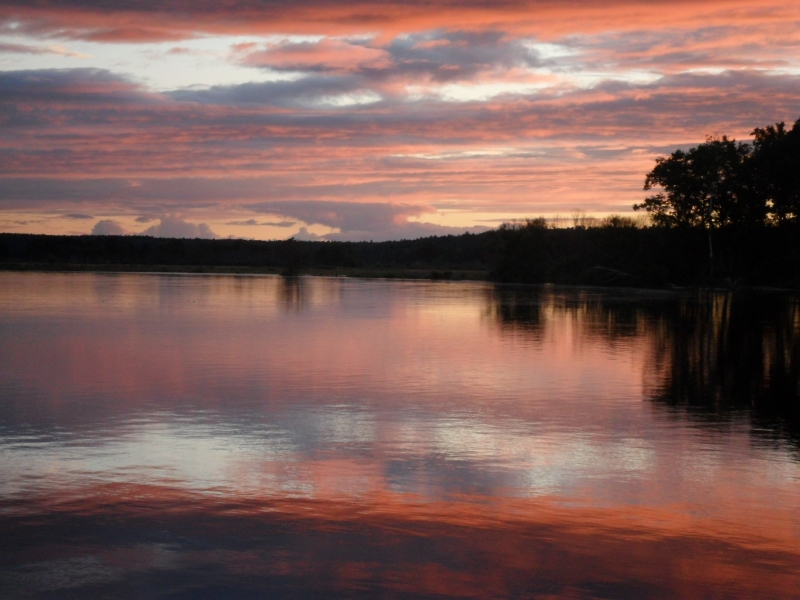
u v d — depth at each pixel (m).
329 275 104.94
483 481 9.30
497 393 15.05
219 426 11.95
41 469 9.59
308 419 12.52
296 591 6.39
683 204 70.12
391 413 13.05
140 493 8.71
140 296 46.78
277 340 23.89
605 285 79.44
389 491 8.88
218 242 164.75
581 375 17.47
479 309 39.91
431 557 7.06
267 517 7.99
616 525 7.89
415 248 191.38
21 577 6.60
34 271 98.12
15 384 15.58
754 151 69.44
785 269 70.31
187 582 6.53
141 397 14.25
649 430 12.01
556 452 10.64
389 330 27.75
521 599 6.30
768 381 16.81
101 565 6.83
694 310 40.50
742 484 9.28
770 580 6.71
